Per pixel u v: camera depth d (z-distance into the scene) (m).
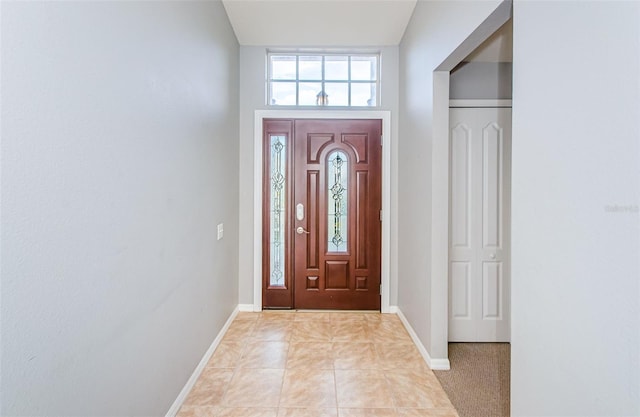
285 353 2.42
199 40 2.04
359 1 2.49
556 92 1.01
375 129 3.22
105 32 1.12
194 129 1.97
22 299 0.83
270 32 2.94
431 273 2.22
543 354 1.07
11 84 0.79
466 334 2.67
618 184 0.80
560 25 0.99
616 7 0.80
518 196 1.20
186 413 1.76
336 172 3.24
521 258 1.18
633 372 0.77
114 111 1.17
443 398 1.92
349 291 3.26
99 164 1.10
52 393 0.92
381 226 3.23
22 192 0.82
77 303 1.01
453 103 2.61
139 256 1.36
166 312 1.62
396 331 2.82
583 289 0.91
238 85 3.14
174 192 1.70
